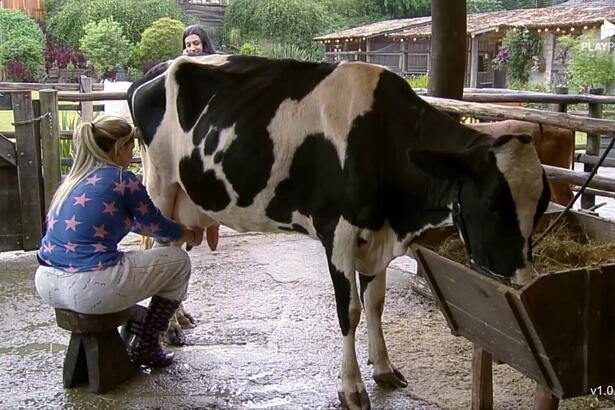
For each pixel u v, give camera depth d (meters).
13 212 5.47
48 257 3.14
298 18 16.86
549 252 2.93
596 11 14.69
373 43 16.19
